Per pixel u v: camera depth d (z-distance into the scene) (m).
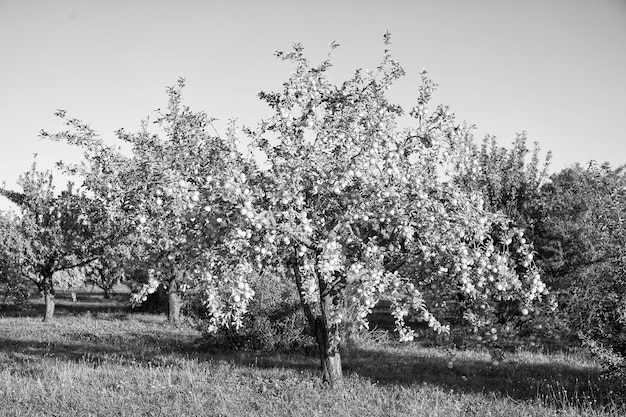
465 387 10.29
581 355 14.01
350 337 15.48
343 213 8.92
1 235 24.20
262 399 8.89
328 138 9.24
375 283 8.20
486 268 8.61
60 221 23.91
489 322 9.56
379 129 9.12
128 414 8.17
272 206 8.14
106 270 26.41
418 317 8.98
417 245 9.20
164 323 22.19
